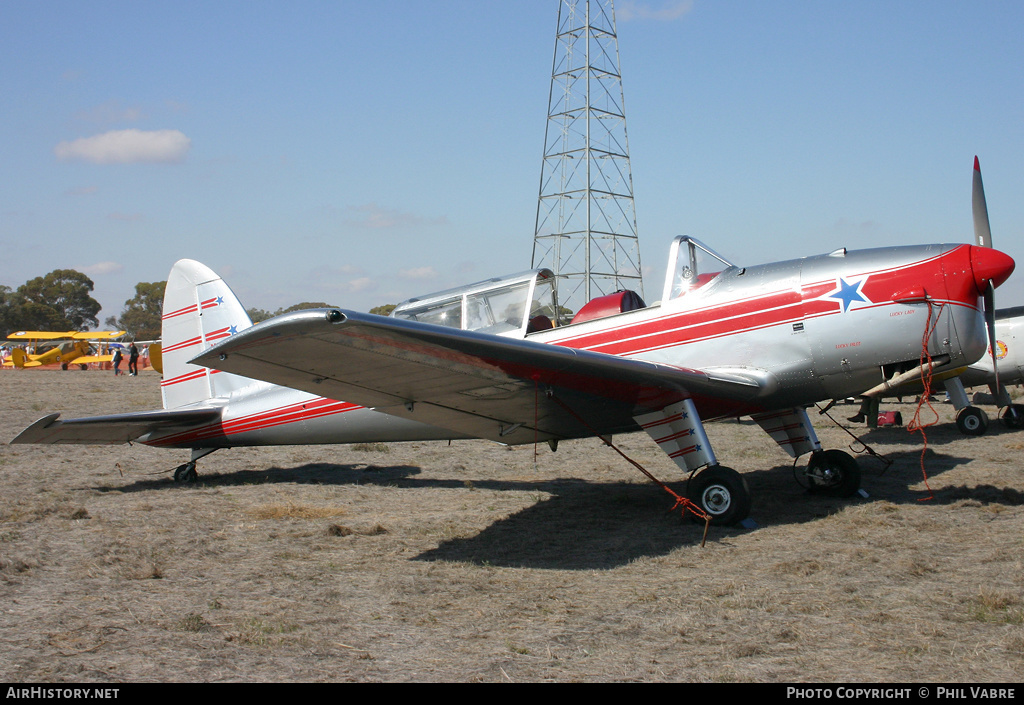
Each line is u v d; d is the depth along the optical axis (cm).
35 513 630
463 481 820
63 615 375
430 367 487
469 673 302
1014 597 380
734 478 565
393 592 416
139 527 586
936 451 953
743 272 661
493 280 724
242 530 578
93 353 5741
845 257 632
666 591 414
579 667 308
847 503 650
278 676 299
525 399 570
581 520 612
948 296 589
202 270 877
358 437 780
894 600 387
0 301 10419
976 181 691
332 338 424
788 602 388
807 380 629
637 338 679
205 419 827
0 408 1769
